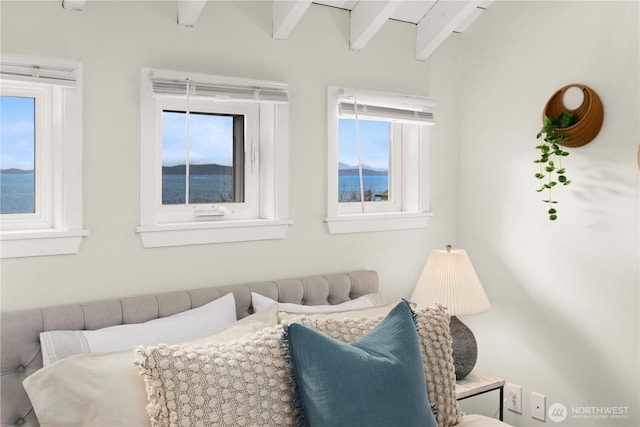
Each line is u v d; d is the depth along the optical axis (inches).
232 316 87.5
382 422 63.4
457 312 103.7
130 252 88.1
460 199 127.3
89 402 64.9
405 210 123.7
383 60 114.3
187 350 66.2
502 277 119.3
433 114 120.7
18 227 83.0
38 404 65.3
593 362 104.9
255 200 104.2
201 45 93.0
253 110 103.2
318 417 63.0
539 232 112.2
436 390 78.3
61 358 72.4
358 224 111.5
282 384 67.2
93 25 83.7
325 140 107.3
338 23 108.0
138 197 88.5
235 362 66.4
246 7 97.2
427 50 117.4
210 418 62.1
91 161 84.5
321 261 107.9
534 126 112.1
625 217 99.1
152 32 88.5
